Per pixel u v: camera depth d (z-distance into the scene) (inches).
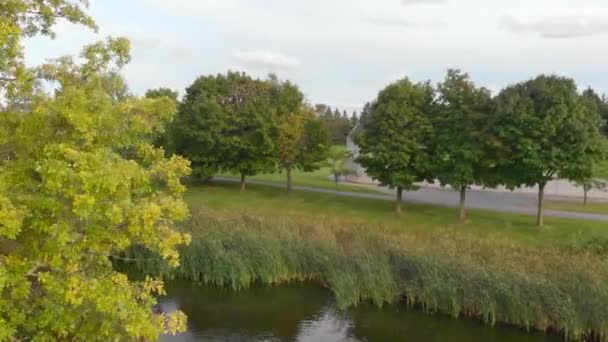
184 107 2098.9
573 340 697.6
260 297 868.6
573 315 693.9
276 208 1512.1
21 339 317.4
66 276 293.6
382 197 1830.7
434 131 1365.7
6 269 273.3
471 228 1249.4
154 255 952.3
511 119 1205.1
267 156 1892.2
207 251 933.2
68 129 300.4
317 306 828.6
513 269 758.5
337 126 4111.7
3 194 266.7
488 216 1440.7
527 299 725.9
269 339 696.4
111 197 278.5
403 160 1364.4
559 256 806.5
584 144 1165.7
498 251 840.3
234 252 930.7
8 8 338.3
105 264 361.4
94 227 287.4
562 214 1513.3
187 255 943.7
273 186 2116.1
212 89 2156.7
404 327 745.6
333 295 880.3
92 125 291.4
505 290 734.5
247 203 1654.8
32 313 322.3
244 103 2052.2
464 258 808.9
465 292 773.3
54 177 254.4
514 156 1229.7
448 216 1440.7
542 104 1197.1
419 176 1434.5
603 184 1680.6
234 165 1920.5
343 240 986.1
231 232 986.7
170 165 342.3
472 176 1296.8
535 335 719.1
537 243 1014.4
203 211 1145.4
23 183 281.7
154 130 504.1
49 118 298.5
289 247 953.5
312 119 1844.2
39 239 288.4
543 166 1184.8
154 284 381.1
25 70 334.0
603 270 732.0
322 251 938.1
